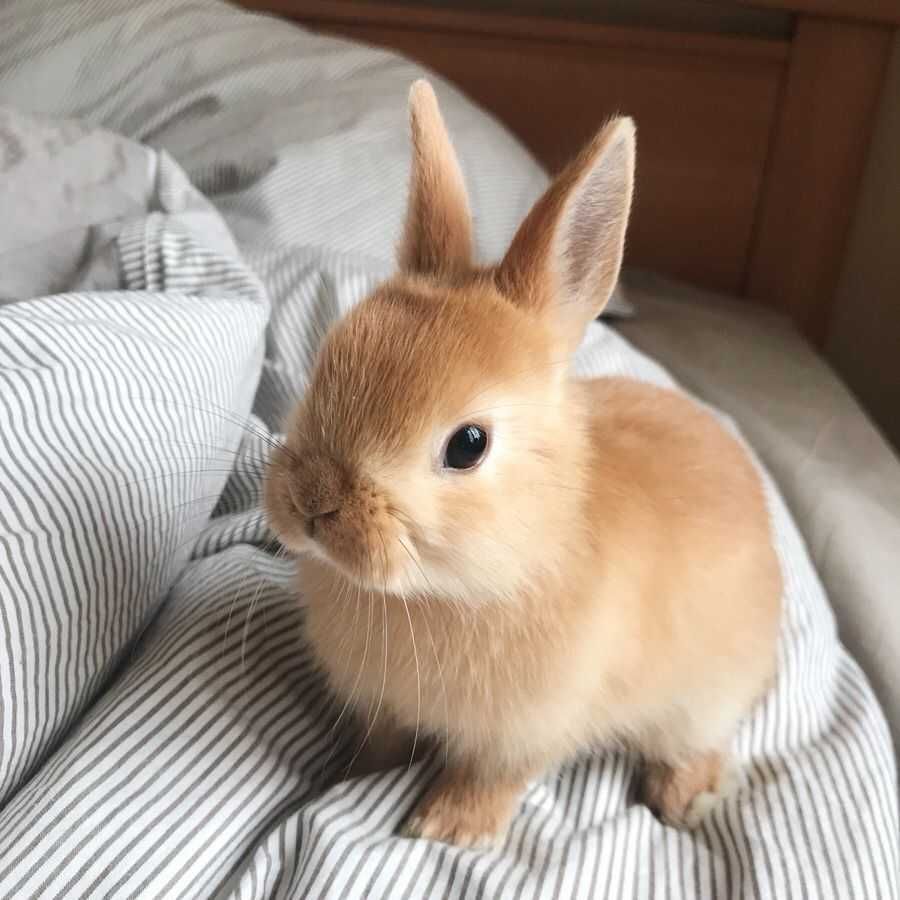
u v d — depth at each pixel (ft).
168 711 0.87
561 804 0.99
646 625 0.90
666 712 0.99
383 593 0.78
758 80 2.16
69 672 0.86
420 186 0.85
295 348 1.35
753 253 2.31
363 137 1.74
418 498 0.72
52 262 1.20
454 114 1.86
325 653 0.90
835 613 1.33
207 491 1.10
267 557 1.10
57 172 1.27
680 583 0.92
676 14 2.18
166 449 1.00
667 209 2.29
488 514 0.74
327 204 1.63
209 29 1.89
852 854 0.91
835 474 1.54
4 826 0.77
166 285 1.20
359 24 2.24
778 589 1.06
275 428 1.29
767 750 1.06
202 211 1.34
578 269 0.83
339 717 0.98
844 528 1.42
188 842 0.80
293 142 1.68
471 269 0.85
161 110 1.75
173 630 0.96
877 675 1.24
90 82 1.77
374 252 1.63
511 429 0.75
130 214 1.29
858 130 2.14
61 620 0.85
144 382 0.99
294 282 1.41
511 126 2.28
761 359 1.88
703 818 0.99
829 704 1.14
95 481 0.90
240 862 0.84
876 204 2.12
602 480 0.87
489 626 0.82
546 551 0.80
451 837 0.89
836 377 1.89
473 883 0.83
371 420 0.71
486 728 0.87
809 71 2.11
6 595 0.81
